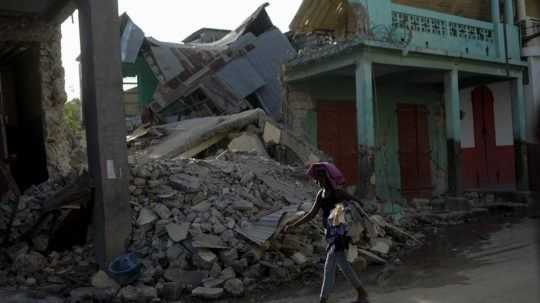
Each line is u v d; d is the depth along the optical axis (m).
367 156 11.34
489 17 15.32
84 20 7.06
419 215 11.16
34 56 10.09
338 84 14.25
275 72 15.60
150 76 17.30
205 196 7.69
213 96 14.71
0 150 10.02
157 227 6.92
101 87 6.80
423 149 15.88
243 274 6.50
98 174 6.82
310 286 6.31
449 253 7.87
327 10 14.31
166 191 7.62
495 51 14.48
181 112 15.25
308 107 13.70
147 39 15.15
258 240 6.67
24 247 7.09
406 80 14.68
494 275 6.23
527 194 13.85
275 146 11.42
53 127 10.11
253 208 7.55
